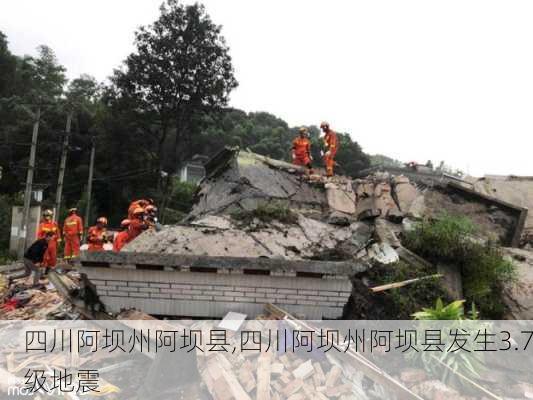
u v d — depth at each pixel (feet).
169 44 65.16
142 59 64.95
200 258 13.42
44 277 24.77
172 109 68.18
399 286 14.66
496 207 22.88
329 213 21.15
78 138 73.97
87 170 74.49
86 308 14.35
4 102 75.25
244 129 117.91
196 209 23.44
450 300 14.94
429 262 16.98
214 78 68.28
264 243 16.14
